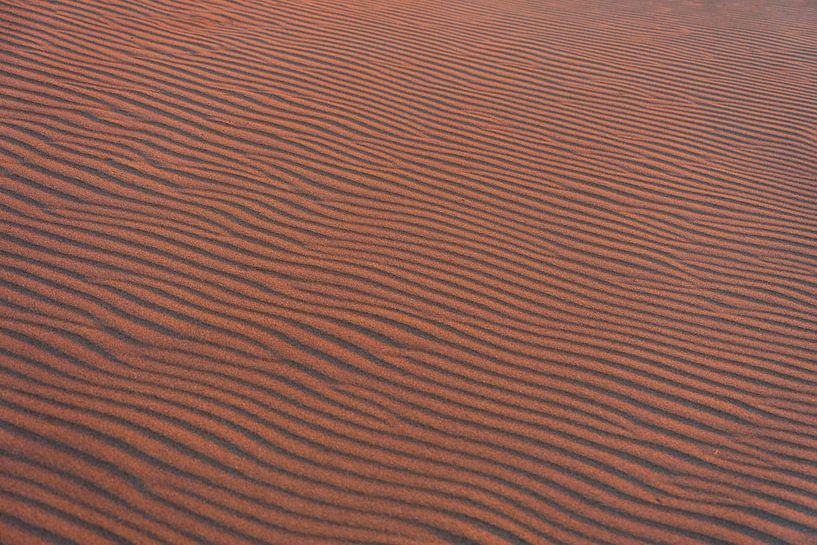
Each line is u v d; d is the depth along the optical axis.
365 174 5.71
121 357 3.99
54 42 6.79
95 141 5.55
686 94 7.65
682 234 5.57
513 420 3.97
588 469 3.77
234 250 4.80
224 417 3.77
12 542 3.12
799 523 3.64
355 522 3.41
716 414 4.16
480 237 5.25
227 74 6.72
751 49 8.90
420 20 8.65
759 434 4.07
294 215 5.19
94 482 3.39
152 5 7.85
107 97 6.07
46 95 5.97
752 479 3.83
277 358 4.12
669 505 3.65
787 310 4.96
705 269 5.25
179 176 5.36
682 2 10.33
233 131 5.94
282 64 7.06
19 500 3.28
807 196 6.20
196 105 6.18
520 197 5.73
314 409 3.89
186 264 4.63
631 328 4.66
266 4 8.38
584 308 4.77
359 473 3.62
